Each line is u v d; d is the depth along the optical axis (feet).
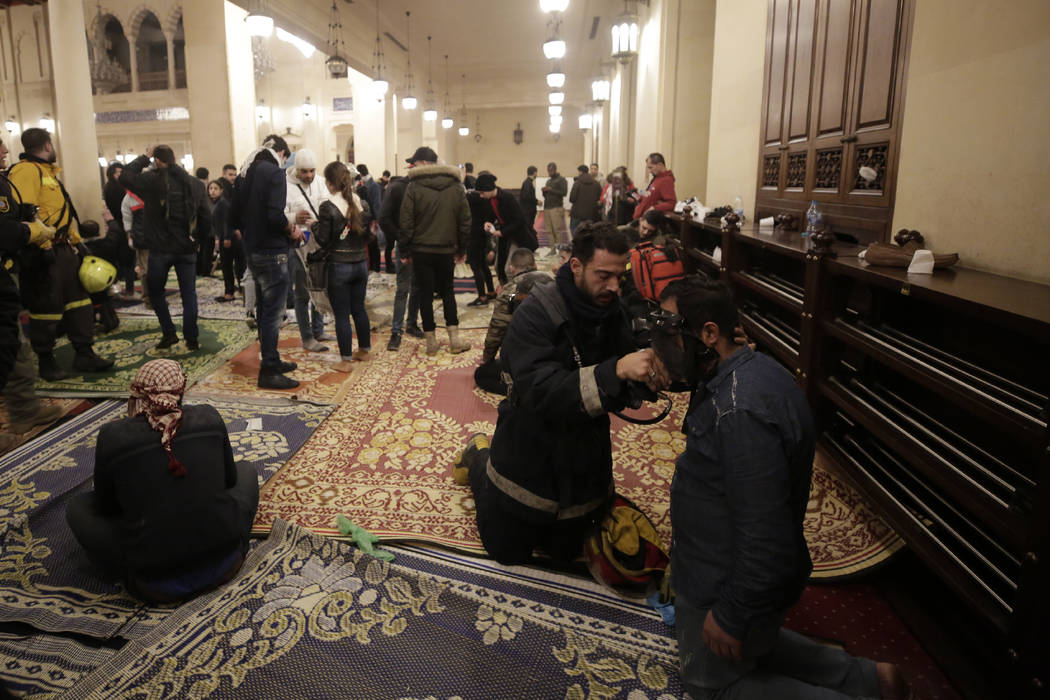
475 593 7.96
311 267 16.98
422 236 17.61
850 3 13.16
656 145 31.73
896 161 11.27
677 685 6.46
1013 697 5.79
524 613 7.57
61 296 15.08
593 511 8.12
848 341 9.59
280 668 6.59
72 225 15.89
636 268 14.71
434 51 62.80
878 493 8.68
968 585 6.56
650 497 10.38
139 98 72.23
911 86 10.68
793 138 16.60
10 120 61.57
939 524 7.56
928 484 8.39
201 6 38.42
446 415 13.93
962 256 9.27
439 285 18.29
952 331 8.23
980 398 6.47
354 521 9.60
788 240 13.33
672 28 29.43
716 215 20.66
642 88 38.06
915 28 10.55
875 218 12.03
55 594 7.83
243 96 40.47
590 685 6.45
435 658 6.77
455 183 17.65
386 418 13.71
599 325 7.28
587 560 8.25
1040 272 7.67
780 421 5.13
